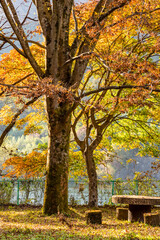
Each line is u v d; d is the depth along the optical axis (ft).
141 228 33.58
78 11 46.26
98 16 41.24
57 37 40.83
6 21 41.52
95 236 28.22
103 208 56.13
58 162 42.39
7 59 51.03
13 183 60.23
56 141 42.68
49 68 40.86
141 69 27.48
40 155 57.62
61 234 28.76
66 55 43.45
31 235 28.07
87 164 55.52
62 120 42.34
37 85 30.71
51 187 42.11
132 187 62.39
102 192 63.26
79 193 61.00
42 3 41.91
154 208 58.03
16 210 50.60
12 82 54.34
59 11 40.70
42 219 38.11
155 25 38.17
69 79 43.47
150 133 63.26
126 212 41.83
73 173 62.69
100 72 55.36
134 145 65.92
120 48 49.62
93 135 67.31
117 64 29.76
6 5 36.86
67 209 42.73
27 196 60.18
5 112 59.11
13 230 30.19
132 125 63.98
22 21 43.73
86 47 44.01
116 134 65.31
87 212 35.99
